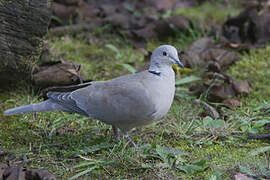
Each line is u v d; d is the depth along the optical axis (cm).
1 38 1016
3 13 1004
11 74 1074
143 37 1523
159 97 861
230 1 1886
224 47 1406
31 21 1032
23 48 1047
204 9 1830
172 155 838
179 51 1309
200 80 1261
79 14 1595
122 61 1367
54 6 1570
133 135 978
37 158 860
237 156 860
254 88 1202
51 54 1295
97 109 870
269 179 766
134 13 1766
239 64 1338
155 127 1005
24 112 888
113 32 1574
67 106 885
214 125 970
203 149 898
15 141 928
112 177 795
